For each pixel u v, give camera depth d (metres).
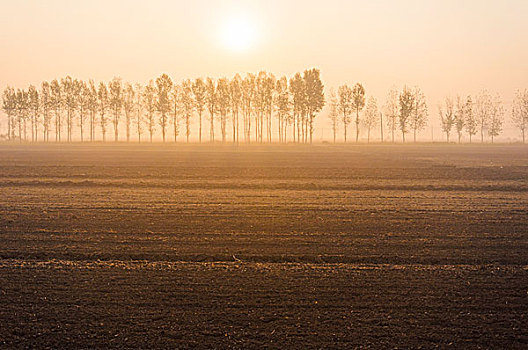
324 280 9.30
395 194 21.78
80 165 37.22
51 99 113.19
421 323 7.38
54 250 11.40
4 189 22.78
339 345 6.66
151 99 108.19
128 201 19.16
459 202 19.31
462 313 7.75
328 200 19.77
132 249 11.53
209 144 101.25
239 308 7.90
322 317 7.57
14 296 8.40
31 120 114.38
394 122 119.12
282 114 112.88
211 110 110.38
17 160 42.56
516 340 6.87
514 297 8.45
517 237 12.95
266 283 9.11
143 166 36.66
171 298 8.32
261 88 113.19
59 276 9.48
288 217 15.78
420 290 8.77
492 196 21.20
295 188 23.91
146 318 7.51
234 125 112.75
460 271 9.91
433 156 52.44
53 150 63.41
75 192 21.86
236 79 114.00
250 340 6.80
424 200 19.88
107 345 6.65
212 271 9.85
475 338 6.91
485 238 12.84
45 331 7.07
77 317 7.55
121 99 112.44
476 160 45.44
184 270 9.91
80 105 114.31
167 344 6.67
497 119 116.75
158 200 19.47
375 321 7.43
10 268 9.99
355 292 8.63
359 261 10.70
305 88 110.62
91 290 8.70
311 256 11.01
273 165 38.53
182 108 108.69
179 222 14.84
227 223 14.73
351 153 59.19
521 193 22.27
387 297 8.41
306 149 72.75
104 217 15.59
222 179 27.89
